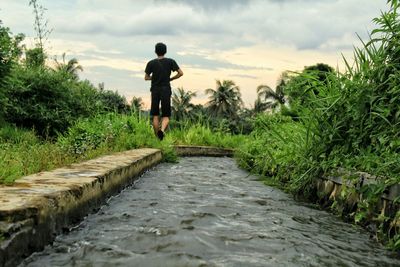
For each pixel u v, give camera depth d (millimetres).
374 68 4445
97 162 5672
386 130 4008
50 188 3277
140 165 6816
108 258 2539
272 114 9133
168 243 2850
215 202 4504
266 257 2660
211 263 2484
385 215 3348
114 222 3469
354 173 4012
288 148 6117
